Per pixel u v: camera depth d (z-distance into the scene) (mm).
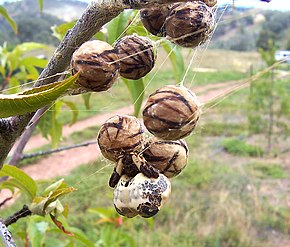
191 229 520
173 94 71
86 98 178
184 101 70
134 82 144
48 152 165
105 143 76
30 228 160
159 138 73
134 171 75
